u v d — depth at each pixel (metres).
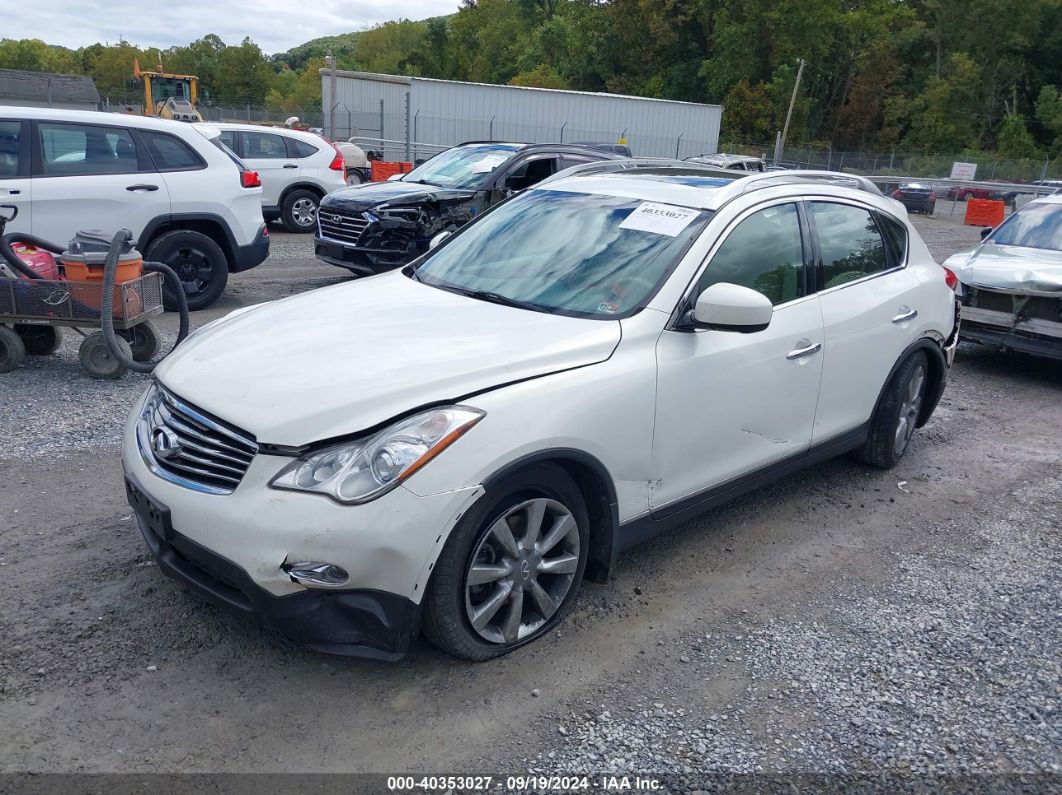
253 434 2.95
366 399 3.02
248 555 2.88
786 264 4.43
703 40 71.62
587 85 77.06
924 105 69.56
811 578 4.25
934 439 6.49
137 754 2.80
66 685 3.11
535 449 3.16
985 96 71.81
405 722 3.03
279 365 3.28
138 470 3.26
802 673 3.45
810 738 3.07
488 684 3.25
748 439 4.20
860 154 52.00
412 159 30.36
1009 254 8.69
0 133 7.70
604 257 4.08
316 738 2.92
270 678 3.21
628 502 3.64
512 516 3.25
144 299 6.60
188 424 3.18
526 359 3.33
